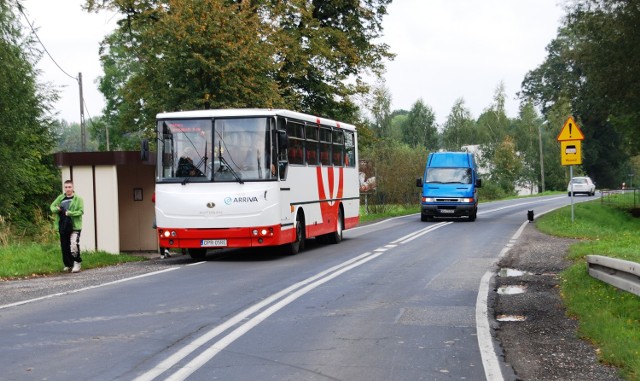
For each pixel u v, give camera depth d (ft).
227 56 82.12
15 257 57.00
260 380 21.85
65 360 24.41
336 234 74.95
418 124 377.09
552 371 22.99
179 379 21.93
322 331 29.40
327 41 118.93
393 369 23.21
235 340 27.66
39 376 22.35
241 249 71.05
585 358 24.68
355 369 23.21
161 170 58.34
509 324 30.96
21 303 37.01
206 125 58.23
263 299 37.73
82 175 63.16
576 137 90.79
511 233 85.30
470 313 33.37
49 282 46.37
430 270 50.08
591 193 234.79
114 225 62.85
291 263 55.98
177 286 42.98
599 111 144.25
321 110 128.36
